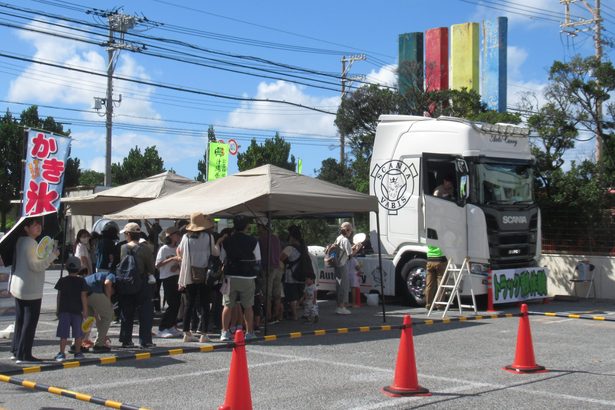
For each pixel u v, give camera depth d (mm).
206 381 7555
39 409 6414
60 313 8617
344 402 6566
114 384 7406
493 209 14148
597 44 31141
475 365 8414
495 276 14117
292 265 12648
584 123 21047
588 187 17469
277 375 7840
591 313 14070
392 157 15578
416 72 31953
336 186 11992
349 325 12195
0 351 9539
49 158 11234
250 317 10227
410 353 6949
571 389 7070
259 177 11445
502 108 31000
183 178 15281
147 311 9570
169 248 10828
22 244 8453
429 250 14445
